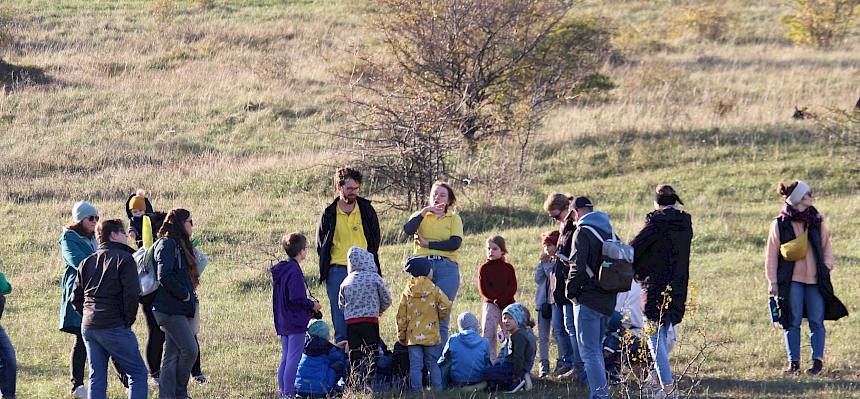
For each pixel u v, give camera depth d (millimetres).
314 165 63188
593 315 24062
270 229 54219
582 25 83250
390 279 43812
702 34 124125
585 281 24016
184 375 25312
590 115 79562
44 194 63031
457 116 63844
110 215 56594
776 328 35000
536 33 78188
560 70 79688
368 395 26484
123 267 23656
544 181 65562
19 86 91312
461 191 60406
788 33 119125
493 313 29562
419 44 71375
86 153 72938
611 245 23672
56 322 38344
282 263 27203
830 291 29172
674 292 25234
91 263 23953
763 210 57031
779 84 93062
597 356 24109
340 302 27500
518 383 27250
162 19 122875
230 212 58125
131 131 80875
